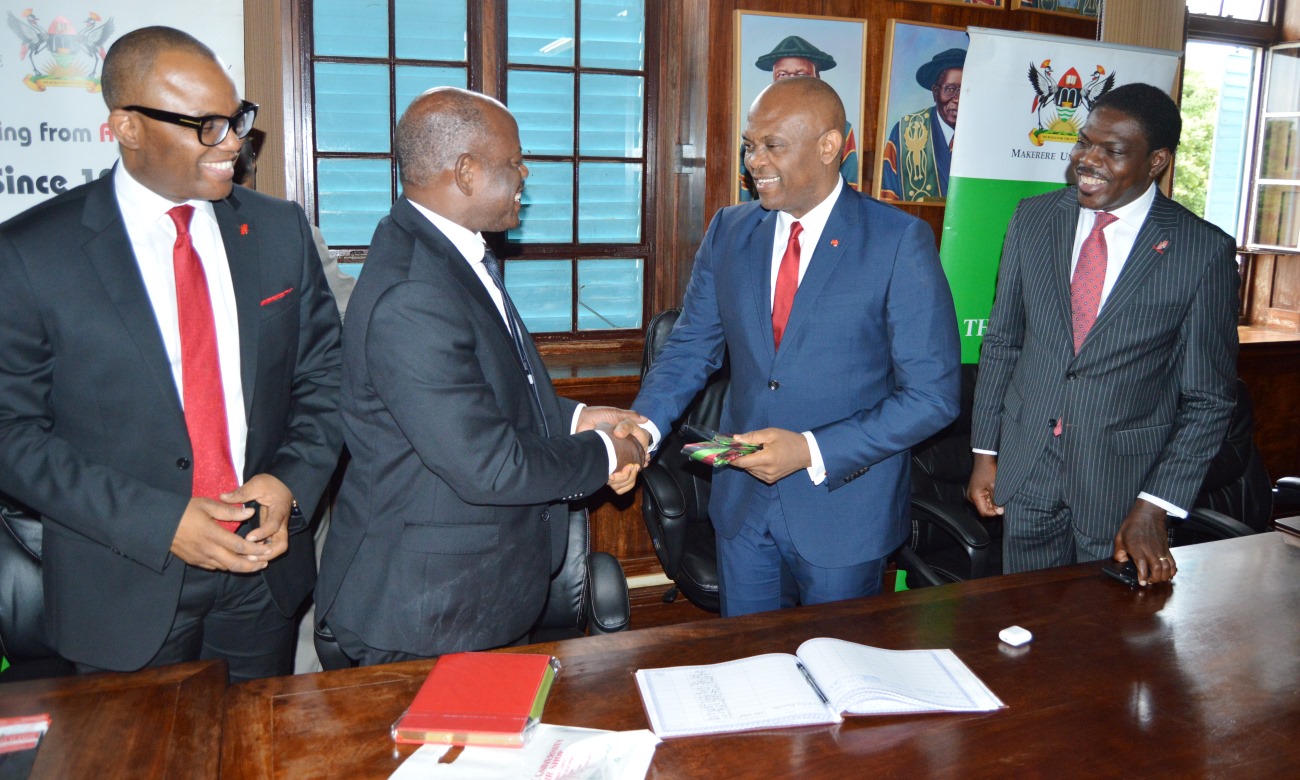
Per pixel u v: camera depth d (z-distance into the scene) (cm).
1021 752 116
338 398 176
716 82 310
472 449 140
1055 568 175
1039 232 206
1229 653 142
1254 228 434
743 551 201
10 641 188
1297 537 189
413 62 305
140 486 148
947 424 178
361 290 146
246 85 273
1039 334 202
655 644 142
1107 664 138
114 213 152
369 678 131
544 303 337
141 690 127
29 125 242
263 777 108
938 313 178
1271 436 412
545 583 164
